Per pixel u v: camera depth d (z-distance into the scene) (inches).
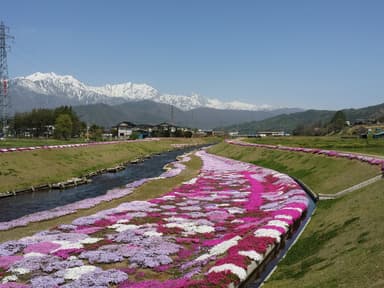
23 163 2684.5
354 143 3991.1
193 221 1467.8
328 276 759.1
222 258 956.0
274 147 3959.2
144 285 837.2
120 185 2581.2
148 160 4741.6
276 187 2158.0
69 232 1334.9
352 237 934.4
